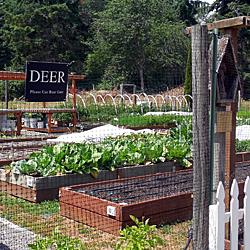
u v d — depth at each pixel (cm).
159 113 2192
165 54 4406
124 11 4844
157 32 4609
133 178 798
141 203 622
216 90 442
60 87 1592
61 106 2238
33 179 786
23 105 2272
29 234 594
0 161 1037
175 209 666
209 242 364
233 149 477
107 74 4734
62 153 850
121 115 2202
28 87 1524
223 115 452
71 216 675
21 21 4669
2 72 1593
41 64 1543
